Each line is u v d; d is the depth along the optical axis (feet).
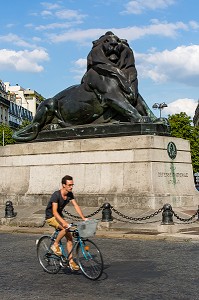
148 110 59.52
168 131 58.23
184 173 57.57
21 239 43.50
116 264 29.89
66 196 27.25
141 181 52.54
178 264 29.48
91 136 57.88
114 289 23.35
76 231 26.04
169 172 54.95
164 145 54.65
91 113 59.52
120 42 59.67
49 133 61.93
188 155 59.00
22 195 60.23
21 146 62.75
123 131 55.88
